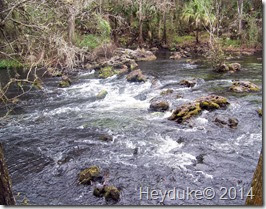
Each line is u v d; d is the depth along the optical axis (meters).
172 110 10.95
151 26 32.62
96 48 21.17
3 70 19.11
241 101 11.59
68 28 10.80
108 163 7.30
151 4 30.20
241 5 31.05
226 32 32.78
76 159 7.59
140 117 10.63
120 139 8.73
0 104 12.62
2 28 6.21
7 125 10.18
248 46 29.12
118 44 29.45
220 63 18.59
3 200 3.27
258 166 2.83
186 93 13.27
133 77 16.31
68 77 17.45
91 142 8.59
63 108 12.09
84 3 10.55
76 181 6.59
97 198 5.93
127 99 13.19
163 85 15.01
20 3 5.51
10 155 7.92
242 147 7.92
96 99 13.34
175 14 33.84
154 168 7.01
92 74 18.80
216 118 9.64
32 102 12.98
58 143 8.60
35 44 7.85
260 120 9.69
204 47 28.56
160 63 22.30
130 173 6.81
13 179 6.77
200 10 28.55
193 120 9.76
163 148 8.05
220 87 13.98
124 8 29.14
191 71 18.53
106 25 22.14
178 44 31.55
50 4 7.19
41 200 5.92
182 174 6.71
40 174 6.95
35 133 9.41
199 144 8.17
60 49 7.88
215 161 7.23
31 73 18.58
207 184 6.31
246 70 18.09
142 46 30.61
